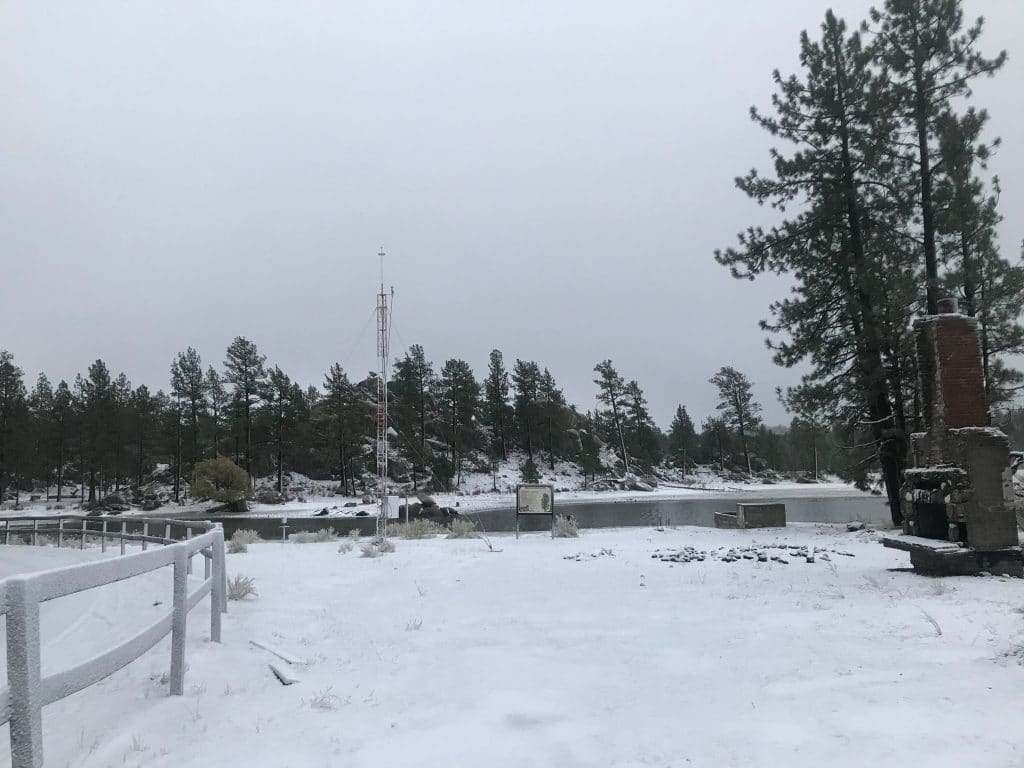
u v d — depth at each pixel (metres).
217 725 4.87
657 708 5.03
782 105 26.11
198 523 12.38
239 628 8.12
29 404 76.25
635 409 103.62
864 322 24.19
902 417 24.64
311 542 22.31
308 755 4.31
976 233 23.72
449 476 85.12
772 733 4.39
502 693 5.50
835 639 6.80
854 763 3.86
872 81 24.23
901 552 15.95
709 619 8.10
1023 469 17.91
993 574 11.39
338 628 8.12
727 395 106.88
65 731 4.81
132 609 10.21
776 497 68.56
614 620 8.25
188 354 77.62
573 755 4.21
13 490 81.00
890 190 24.64
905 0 23.16
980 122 22.81
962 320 12.53
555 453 98.81
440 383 88.56
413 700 5.40
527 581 11.66
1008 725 4.26
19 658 3.25
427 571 13.23
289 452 78.69
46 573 3.47
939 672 5.49
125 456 76.12
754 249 26.30
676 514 48.91
